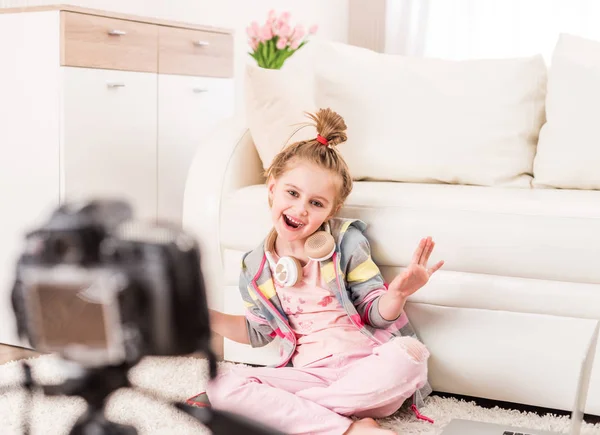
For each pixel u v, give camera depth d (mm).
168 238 262
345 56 2148
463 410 1597
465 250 1635
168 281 255
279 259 1644
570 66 1977
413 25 3211
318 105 2141
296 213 1589
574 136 1917
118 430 294
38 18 2252
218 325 1729
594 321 1541
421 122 2043
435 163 2014
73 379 275
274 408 1420
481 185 2008
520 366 1600
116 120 2447
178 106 2727
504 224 1609
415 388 1489
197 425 328
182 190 2777
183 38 2729
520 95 2043
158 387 1510
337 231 1654
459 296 1637
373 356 1477
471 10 3102
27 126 2311
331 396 1469
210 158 1996
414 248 1683
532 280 1602
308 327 1628
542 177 1953
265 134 2029
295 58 3434
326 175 1590
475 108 2031
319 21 3416
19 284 259
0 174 2371
